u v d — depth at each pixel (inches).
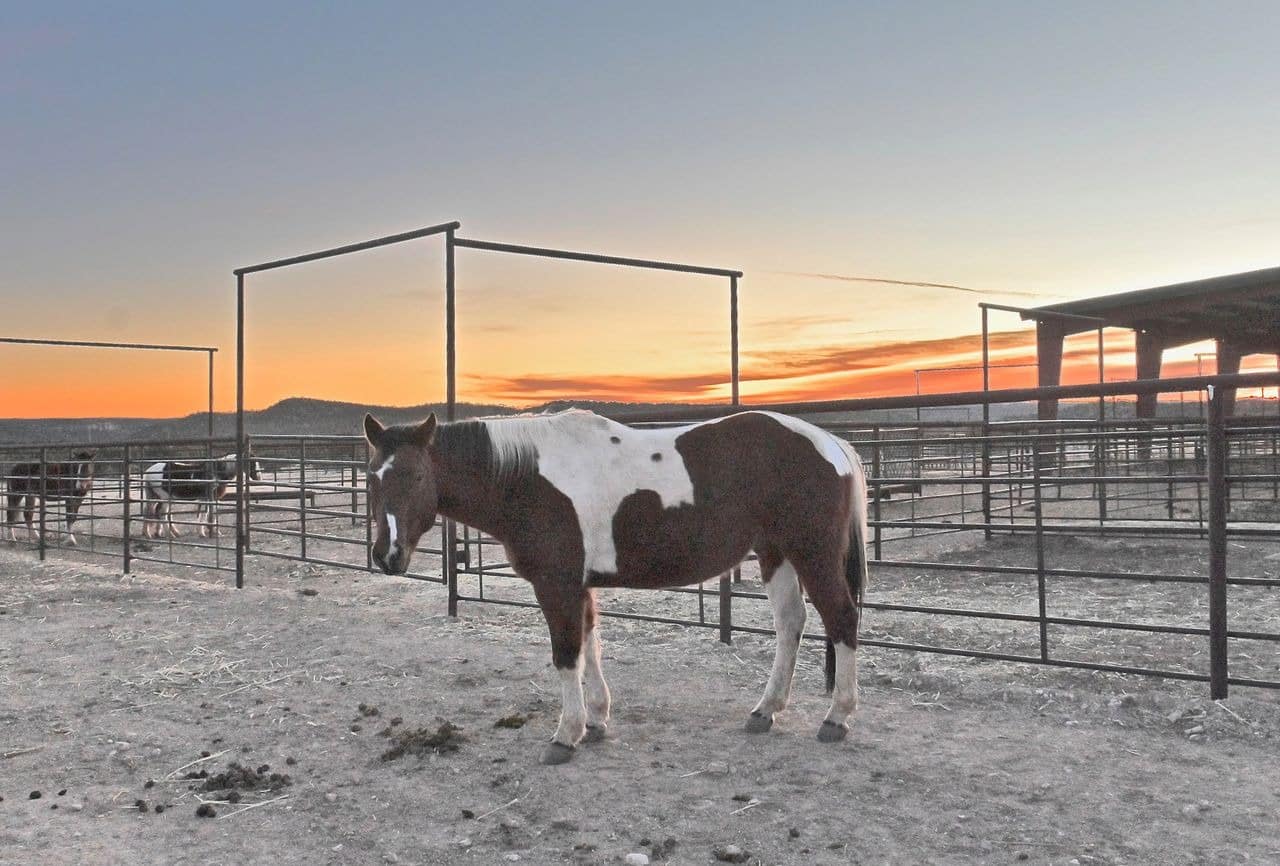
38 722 195.0
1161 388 184.7
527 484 166.1
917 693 202.1
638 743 172.9
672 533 168.2
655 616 294.7
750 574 389.1
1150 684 202.2
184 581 384.2
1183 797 141.5
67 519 488.4
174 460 433.7
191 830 139.2
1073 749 164.4
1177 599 311.6
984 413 487.2
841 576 173.5
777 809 140.8
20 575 410.6
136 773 164.2
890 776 153.3
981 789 146.9
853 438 387.9
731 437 172.9
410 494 159.3
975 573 381.7
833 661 183.0
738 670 225.3
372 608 315.9
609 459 169.3
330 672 230.7
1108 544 448.5
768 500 169.8
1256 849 123.7
